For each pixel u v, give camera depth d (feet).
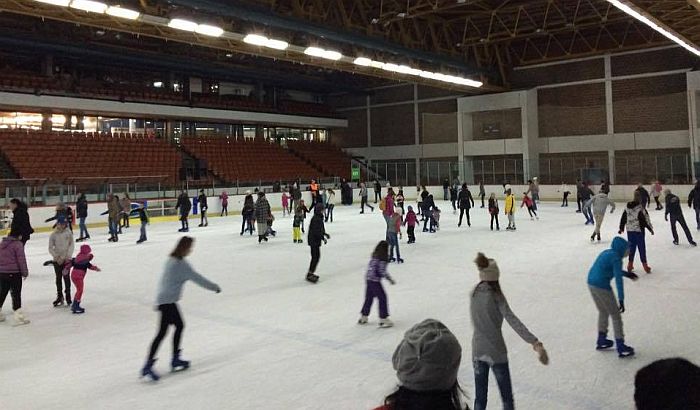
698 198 57.98
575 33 116.16
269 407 16.12
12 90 93.15
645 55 112.16
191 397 17.13
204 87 136.15
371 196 134.21
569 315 25.89
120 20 58.90
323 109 159.02
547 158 125.29
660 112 110.22
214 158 121.19
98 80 116.47
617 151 115.75
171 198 92.73
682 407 4.33
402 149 151.02
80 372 19.69
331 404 16.21
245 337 23.75
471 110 132.36
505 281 34.58
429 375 6.34
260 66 133.49
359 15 90.63
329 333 24.08
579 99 120.78
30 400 17.12
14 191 74.84
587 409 15.33
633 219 35.35
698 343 21.03
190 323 26.40
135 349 22.43
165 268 19.42
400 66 92.58
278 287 34.83
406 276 37.45
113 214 62.85
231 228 77.20
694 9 59.98
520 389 16.93
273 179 124.06
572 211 90.12
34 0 48.62
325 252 50.55
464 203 70.44
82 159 98.89
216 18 64.03
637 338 21.93
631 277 20.81
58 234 30.60
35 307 30.45
